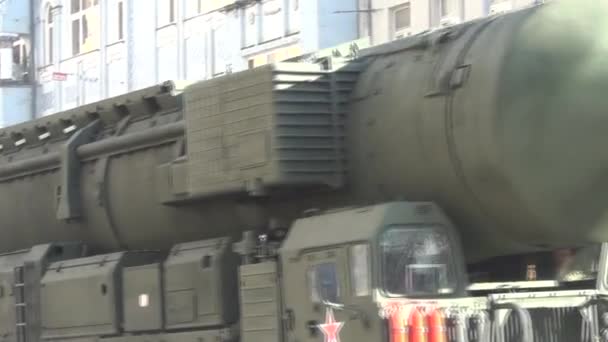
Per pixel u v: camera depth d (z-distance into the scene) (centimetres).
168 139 1443
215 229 1416
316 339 1154
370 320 1093
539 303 1130
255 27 4050
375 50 1336
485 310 1108
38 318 1559
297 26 3812
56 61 5456
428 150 1184
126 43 4891
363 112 1260
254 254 1271
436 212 1153
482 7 3142
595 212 1141
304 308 1171
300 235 1204
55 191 1636
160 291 1383
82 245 1612
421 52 1255
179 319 1355
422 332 1075
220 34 4284
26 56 5659
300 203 1322
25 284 1586
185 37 4516
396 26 3500
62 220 1616
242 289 1257
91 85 5203
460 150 1152
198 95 1330
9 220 1758
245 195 1299
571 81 1118
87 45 5234
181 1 4528
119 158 1532
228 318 1303
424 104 1191
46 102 5559
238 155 1263
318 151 1251
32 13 5634
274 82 1227
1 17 5553
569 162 1118
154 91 1530
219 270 1309
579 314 1156
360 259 1115
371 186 1257
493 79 1120
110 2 5050
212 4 4331
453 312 1091
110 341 1448
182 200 1390
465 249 1227
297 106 1241
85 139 1614
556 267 1241
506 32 1151
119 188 1522
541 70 1120
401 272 1115
